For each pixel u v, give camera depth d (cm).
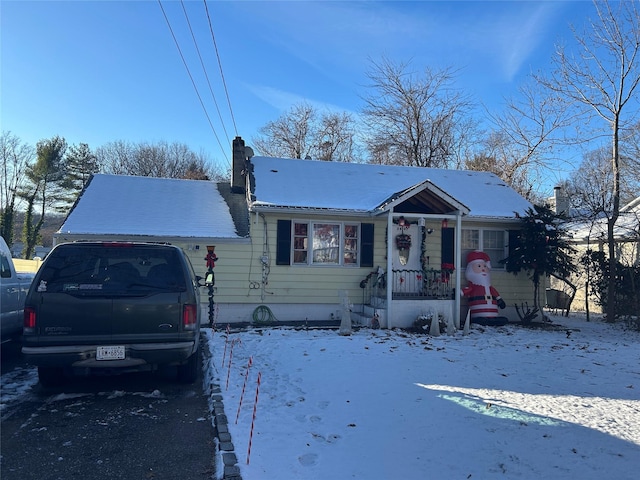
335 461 388
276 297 1241
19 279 837
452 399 555
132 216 1227
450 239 1341
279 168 1459
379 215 1223
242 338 967
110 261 565
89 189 1341
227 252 1218
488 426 466
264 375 671
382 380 644
